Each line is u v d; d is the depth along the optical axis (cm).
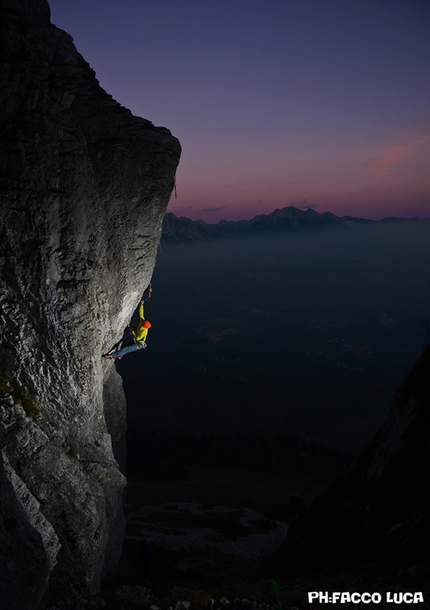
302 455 15012
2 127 1327
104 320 1617
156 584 1791
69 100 1440
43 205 1368
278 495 9081
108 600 1342
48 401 1402
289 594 1923
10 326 1354
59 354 1417
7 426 1264
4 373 1346
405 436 2781
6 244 1337
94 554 1354
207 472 12988
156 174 1694
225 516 5928
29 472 1265
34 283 1370
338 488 3303
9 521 998
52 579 1273
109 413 2147
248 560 3572
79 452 1474
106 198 1623
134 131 1625
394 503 2214
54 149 1404
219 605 1426
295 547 2706
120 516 1792
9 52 1275
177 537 3828
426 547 1742
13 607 913
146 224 1725
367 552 2034
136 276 1748
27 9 1409
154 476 11838
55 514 1298
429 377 2916
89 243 1544
